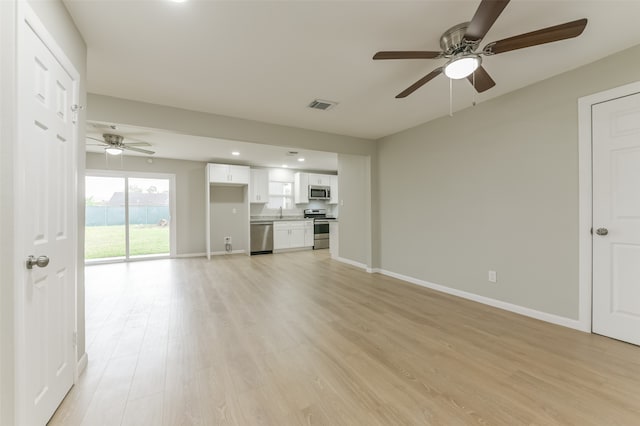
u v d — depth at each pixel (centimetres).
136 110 305
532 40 164
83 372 187
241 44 205
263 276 468
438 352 214
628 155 220
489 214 316
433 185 385
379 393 166
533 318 278
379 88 279
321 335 245
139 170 611
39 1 134
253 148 530
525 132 282
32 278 124
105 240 597
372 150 486
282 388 171
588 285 242
